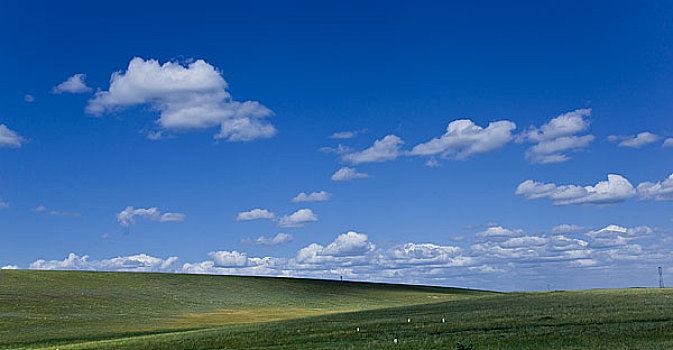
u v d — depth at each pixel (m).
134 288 140.75
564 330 45.97
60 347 53.69
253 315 103.31
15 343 62.88
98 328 78.12
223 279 165.62
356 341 46.09
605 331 44.59
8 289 124.94
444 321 54.88
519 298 80.25
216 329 62.34
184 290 144.00
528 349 39.84
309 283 174.00
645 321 48.22
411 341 44.66
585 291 87.56
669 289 82.75
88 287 137.00
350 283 184.75
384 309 76.75
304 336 49.91
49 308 104.62
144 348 47.69
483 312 61.50
